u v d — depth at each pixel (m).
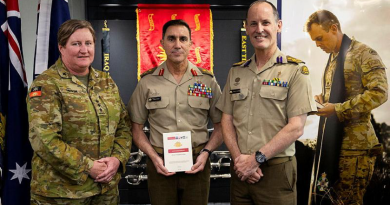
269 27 1.83
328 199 2.51
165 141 2.09
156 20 3.28
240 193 1.93
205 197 2.18
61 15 2.15
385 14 2.41
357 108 2.42
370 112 2.43
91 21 3.32
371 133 2.43
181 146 2.09
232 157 1.94
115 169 1.83
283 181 1.83
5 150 1.99
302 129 1.80
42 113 1.66
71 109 1.72
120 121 2.00
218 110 2.24
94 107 1.79
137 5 3.27
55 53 2.14
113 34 3.32
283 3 2.53
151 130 2.22
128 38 3.33
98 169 1.75
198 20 3.29
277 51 1.94
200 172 2.14
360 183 2.47
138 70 3.28
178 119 2.15
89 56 1.80
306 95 1.80
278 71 1.88
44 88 1.70
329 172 2.50
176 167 2.08
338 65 2.47
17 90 1.99
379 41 2.42
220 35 3.37
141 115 2.24
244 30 3.33
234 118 1.97
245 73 1.98
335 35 2.47
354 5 2.45
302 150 2.55
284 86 1.84
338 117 2.47
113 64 3.33
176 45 2.11
